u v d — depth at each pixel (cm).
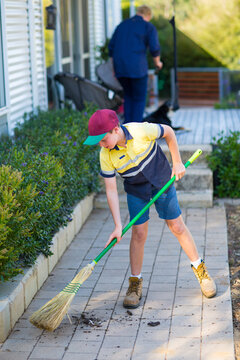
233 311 474
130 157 445
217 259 578
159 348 418
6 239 452
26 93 855
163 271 555
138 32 916
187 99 1867
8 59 773
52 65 1019
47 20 930
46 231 547
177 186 775
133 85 940
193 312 469
